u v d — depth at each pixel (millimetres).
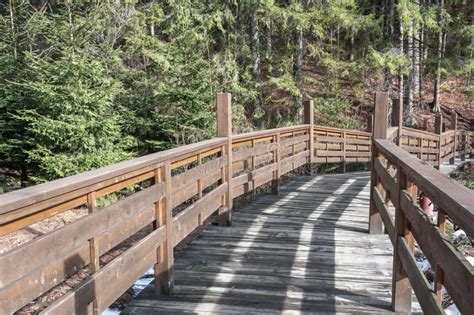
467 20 12766
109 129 7500
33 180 7246
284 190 6832
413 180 2086
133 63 11070
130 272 2354
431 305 1709
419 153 8766
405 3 11391
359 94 13156
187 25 10609
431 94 16672
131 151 9164
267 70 12734
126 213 2244
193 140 9125
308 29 11750
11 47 7777
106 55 8625
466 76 15062
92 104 7234
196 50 10539
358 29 11883
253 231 4465
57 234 1645
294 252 3812
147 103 9438
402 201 2457
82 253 1863
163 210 2832
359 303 2793
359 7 13156
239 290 3010
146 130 9305
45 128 6730
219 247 3951
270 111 12594
